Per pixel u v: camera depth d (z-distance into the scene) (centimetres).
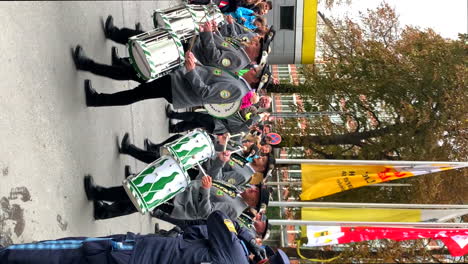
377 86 1372
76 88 428
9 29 324
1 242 313
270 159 554
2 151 316
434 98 1295
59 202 393
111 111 527
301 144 1484
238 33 607
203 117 697
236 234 326
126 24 576
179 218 456
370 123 1473
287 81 1552
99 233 488
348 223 760
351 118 1498
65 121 407
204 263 299
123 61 510
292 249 1475
